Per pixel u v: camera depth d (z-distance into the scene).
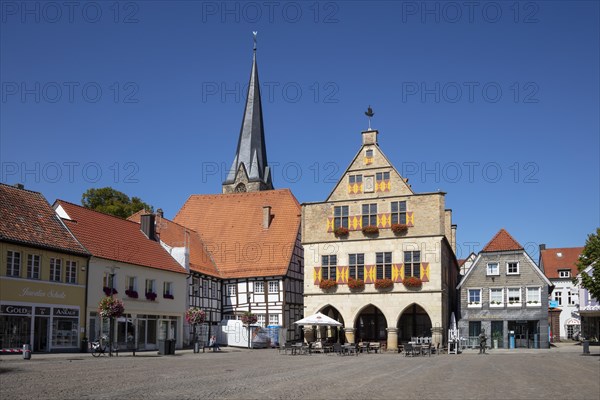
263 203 63.88
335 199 50.66
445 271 50.38
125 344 41.28
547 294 48.28
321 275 50.12
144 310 43.56
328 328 52.41
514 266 49.38
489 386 18.19
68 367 24.20
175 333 47.59
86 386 16.89
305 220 51.25
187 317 43.97
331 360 32.69
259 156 91.75
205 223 63.91
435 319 46.53
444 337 47.41
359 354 41.62
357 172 50.41
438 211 47.81
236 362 29.83
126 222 47.66
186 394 15.28
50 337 35.31
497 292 49.44
